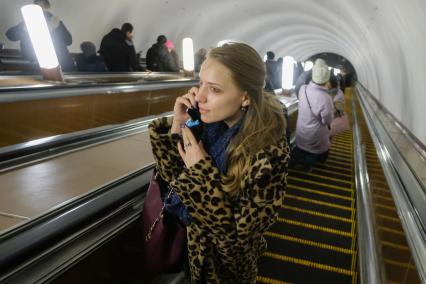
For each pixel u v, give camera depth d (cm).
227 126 136
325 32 1816
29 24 356
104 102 468
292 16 1493
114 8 888
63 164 217
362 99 941
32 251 132
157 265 160
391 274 194
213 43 1423
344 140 826
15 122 344
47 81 370
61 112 398
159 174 162
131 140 289
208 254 140
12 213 148
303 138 483
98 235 159
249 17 1378
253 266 154
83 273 152
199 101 124
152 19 1040
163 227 151
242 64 117
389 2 511
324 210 401
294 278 271
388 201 231
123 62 677
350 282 272
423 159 273
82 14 829
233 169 122
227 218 125
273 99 132
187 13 1123
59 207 150
